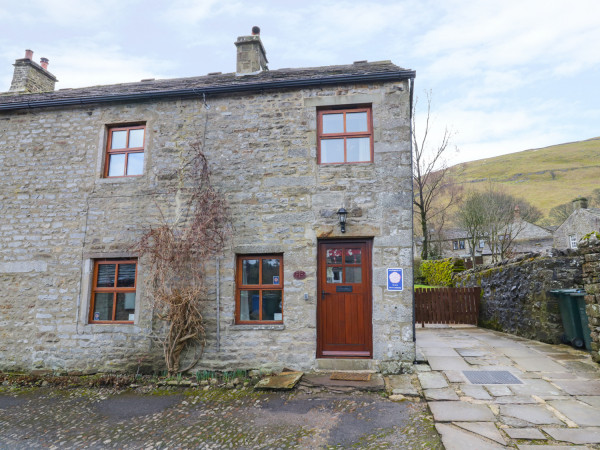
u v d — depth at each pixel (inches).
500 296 387.5
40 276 281.1
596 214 1068.5
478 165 3789.4
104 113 294.7
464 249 1295.5
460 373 228.2
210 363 255.4
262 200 265.3
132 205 278.4
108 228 278.5
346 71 279.7
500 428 157.9
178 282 261.9
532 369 231.1
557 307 297.3
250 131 274.5
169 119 285.9
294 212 260.8
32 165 295.3
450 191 1110.4
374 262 249.9
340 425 173.9
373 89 266.2
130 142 294.8
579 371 224.1
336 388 216.7
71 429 187.0
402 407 189.8
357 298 253.6
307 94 272.4
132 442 170.9
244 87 273.6
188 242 262.5
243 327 255.6
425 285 756.0
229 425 181.2
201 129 280.1
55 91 346.3
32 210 289.4
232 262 262.4
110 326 268.5
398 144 258.1
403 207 252.1
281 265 263.3
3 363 275.3
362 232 252.7
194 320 254.1
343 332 251.6
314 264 254.4
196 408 204.8
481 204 948.0
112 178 286.4
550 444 143.6
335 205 257.8
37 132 299.3
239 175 270.2
